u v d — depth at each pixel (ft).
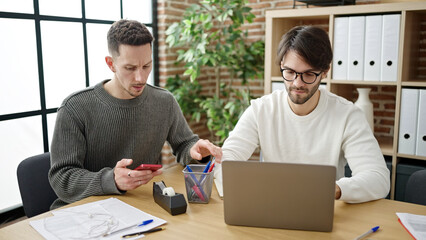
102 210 4.01
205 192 4.24
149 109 5.38
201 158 4.91
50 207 5.06
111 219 3.76
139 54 4.48
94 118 5.03
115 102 5.07
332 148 5.02
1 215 8.11
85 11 9.36
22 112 8.22
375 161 4.55
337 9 8.29
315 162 5.11
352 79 8.43
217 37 10.48
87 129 5.02
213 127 11.12
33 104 8.45
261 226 3.67
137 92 4.75
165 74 11.25
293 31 4.53
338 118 5.03
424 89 7.70
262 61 10.81
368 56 8.15
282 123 5.27
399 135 8.01
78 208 4.07
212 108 10.46
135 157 5.37
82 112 4.96
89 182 4.48
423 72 9.07
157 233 3.55
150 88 5.61
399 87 7.89
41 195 5.24
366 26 8.08
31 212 5.14
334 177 3.38
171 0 11.10
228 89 12.35
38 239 3.42
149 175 4.27
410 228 3.57
